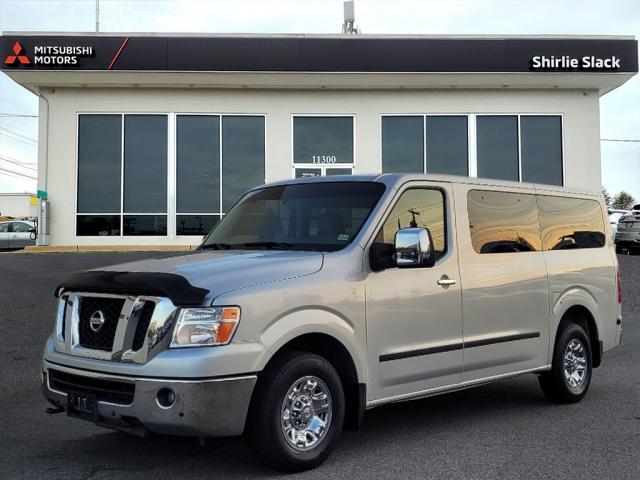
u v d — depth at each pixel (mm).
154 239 18828
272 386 4188
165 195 18906
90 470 4523
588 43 18531
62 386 4457
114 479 4340
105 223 18766
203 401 3887
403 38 18172
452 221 5555
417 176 5410
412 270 5109
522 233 6246
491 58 18344
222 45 17922
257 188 6105
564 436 5375
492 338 5676
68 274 13000
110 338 4246
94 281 4414
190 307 4008
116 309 4273
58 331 4602
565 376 6473
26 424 5789
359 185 5355
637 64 18594
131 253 16781
